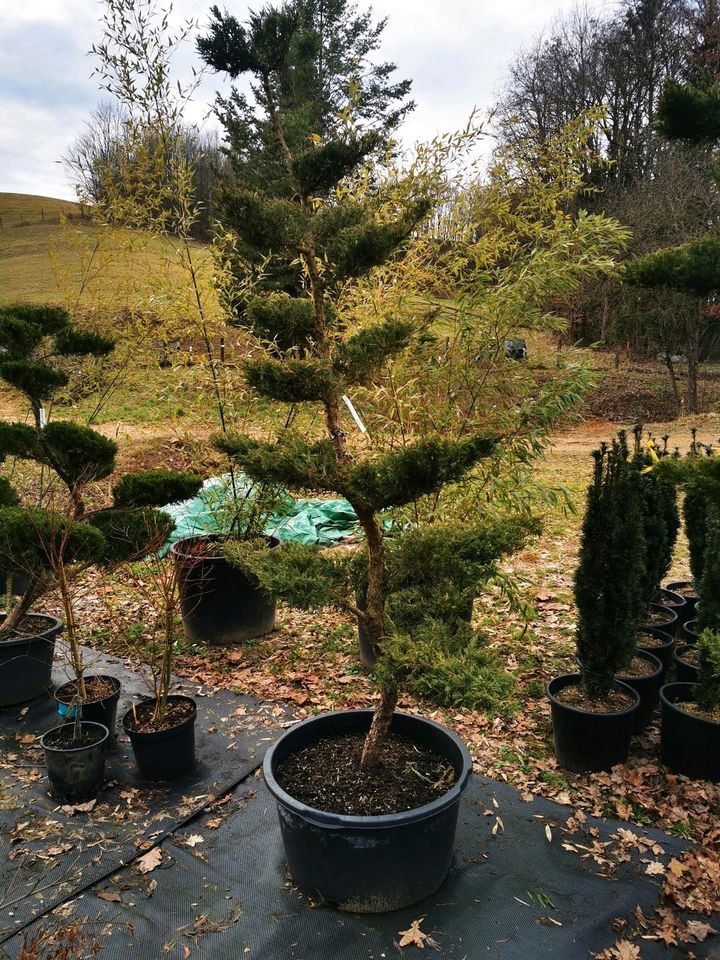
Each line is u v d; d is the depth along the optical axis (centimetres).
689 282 319
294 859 264
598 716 343
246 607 525
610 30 2730
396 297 466
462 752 275
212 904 266
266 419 538
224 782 349
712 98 323
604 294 1969
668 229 1802
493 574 307
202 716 418
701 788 338
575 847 296
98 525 452
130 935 252
